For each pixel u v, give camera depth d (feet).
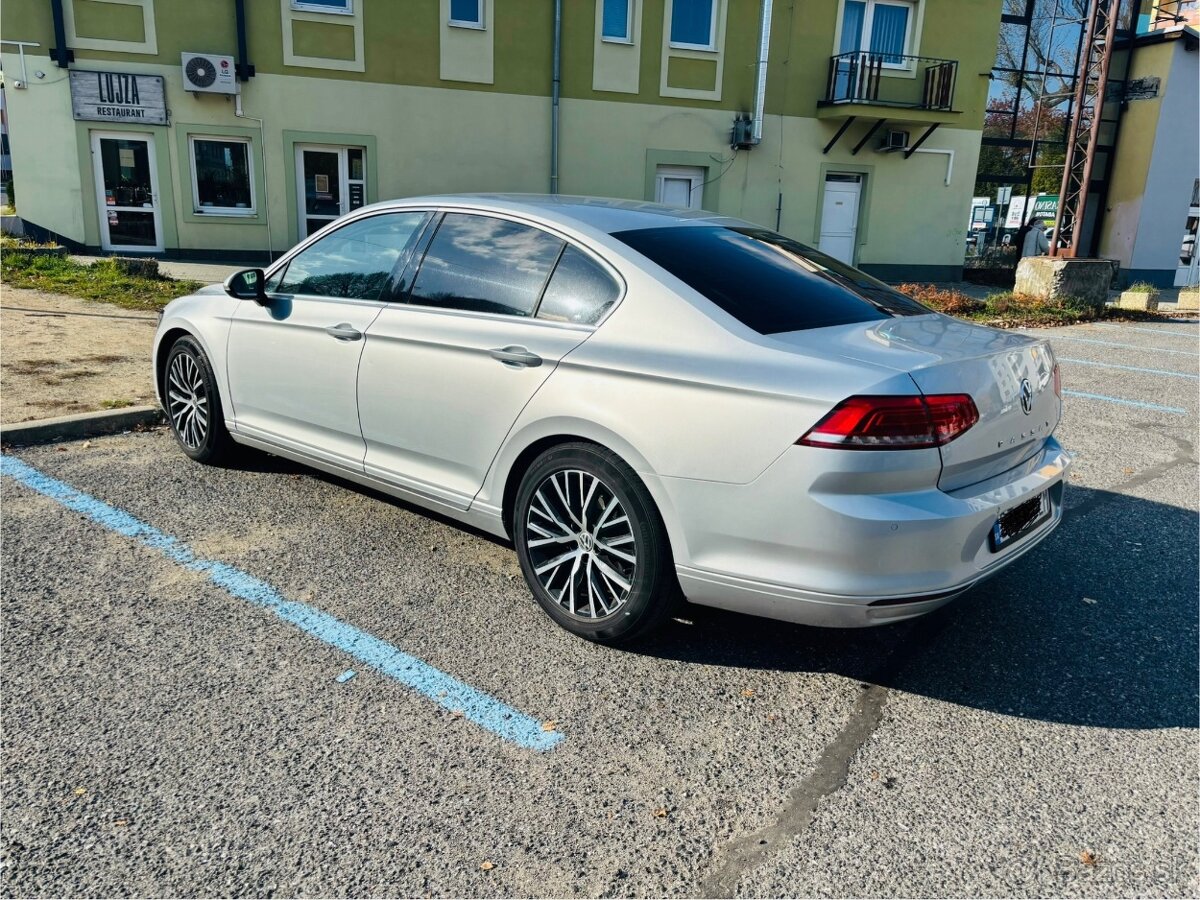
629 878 7.35
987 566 9.77
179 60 49.67
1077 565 13.84
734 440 9.36
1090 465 19.19
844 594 9.04
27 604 11.31
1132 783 8.71
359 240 13.93
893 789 8.54
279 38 50.70
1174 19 72.95
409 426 12.58
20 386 20.74
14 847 7.36
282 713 9.33
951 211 65.82
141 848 7.42
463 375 11.73
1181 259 77.61
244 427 15.51
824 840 7.85
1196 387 27.81
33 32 47.75
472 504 12.01
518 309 11.50
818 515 8.96
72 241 50.67
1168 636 11.64
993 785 8.64
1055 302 46.52
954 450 9.16
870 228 64.34
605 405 10.23
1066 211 73.20
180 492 15.42
